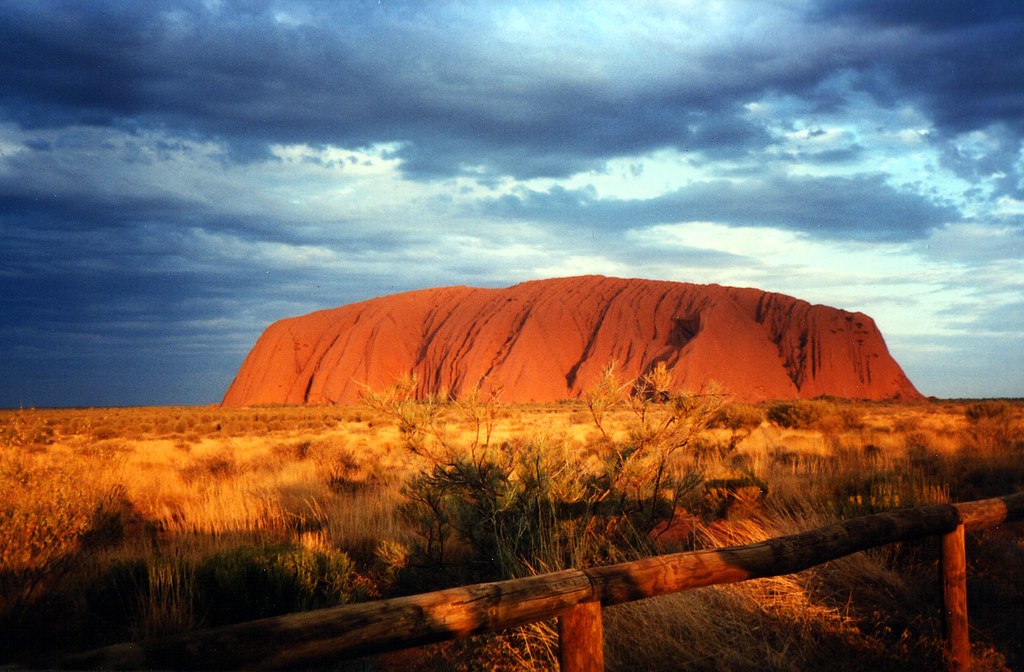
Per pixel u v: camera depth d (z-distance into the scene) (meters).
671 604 4.32
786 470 11.58
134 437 32.28
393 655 4.51
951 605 4.09
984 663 4.11
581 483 6.21
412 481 6.30
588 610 2.56
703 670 3.86
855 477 8.85
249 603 5.15
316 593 5.59
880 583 5.29
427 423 5.90
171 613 4.89
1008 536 7.00
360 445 22.77
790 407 25.06
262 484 11.66
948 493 8.39
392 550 6.14
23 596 4.95
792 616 4.51
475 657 4.26
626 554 5.80
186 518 8.97
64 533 5.80
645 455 6.34
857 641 4.23
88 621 4.96
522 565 5.41
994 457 12.58
